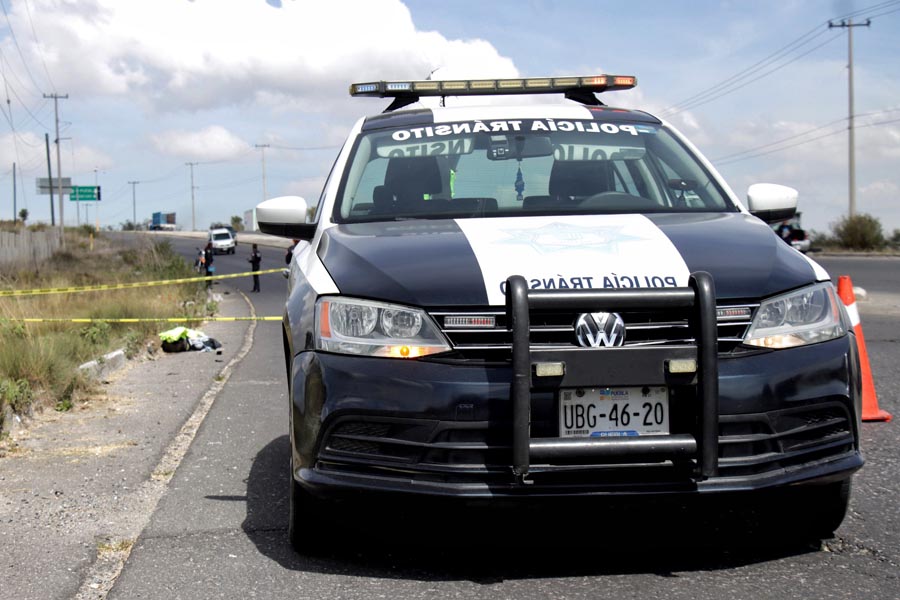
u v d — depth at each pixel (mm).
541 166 4812
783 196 4762
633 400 3303
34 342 8328
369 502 3447
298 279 4238
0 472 5480
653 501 3318
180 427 6797
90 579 3803
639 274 3465
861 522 4203
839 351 3529
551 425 3281
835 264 32281
